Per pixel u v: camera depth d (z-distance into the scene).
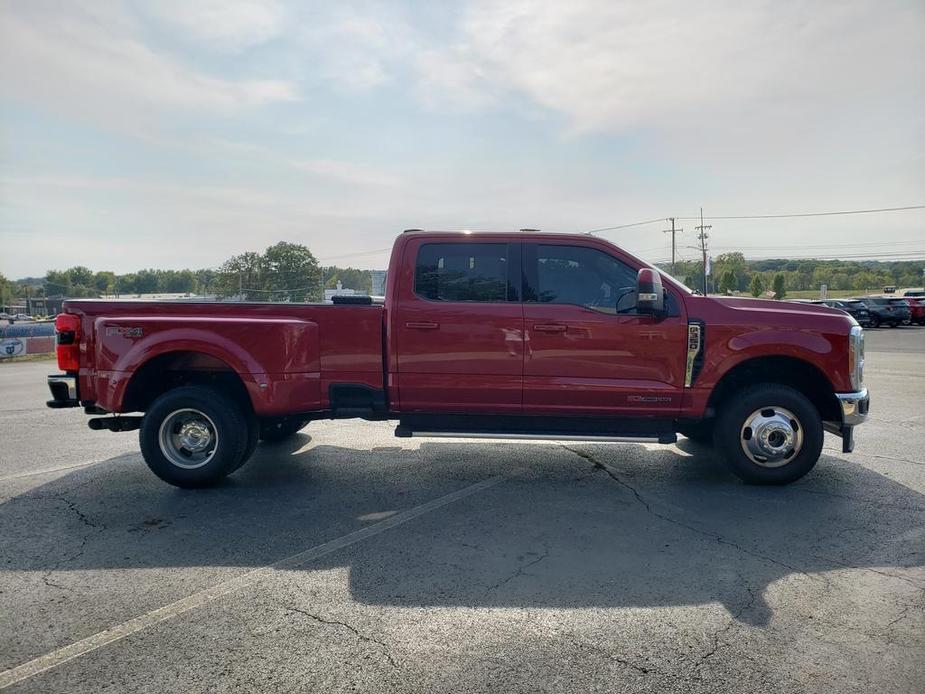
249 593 3.32
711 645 2.78
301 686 2.49
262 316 5.22
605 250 5.24
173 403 5.09
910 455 6.20
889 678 2.52
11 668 2.63
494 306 5.21
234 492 5.14
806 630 2.90
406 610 3.12
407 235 5.35
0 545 4.01
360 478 5.55
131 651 2.76
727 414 5.13
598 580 3.45
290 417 5.59
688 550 3.87
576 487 5.24
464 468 5.89
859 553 3.80
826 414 5.36
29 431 7.89
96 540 4.09
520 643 2.80
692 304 5.12
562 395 5.18
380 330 5.22
